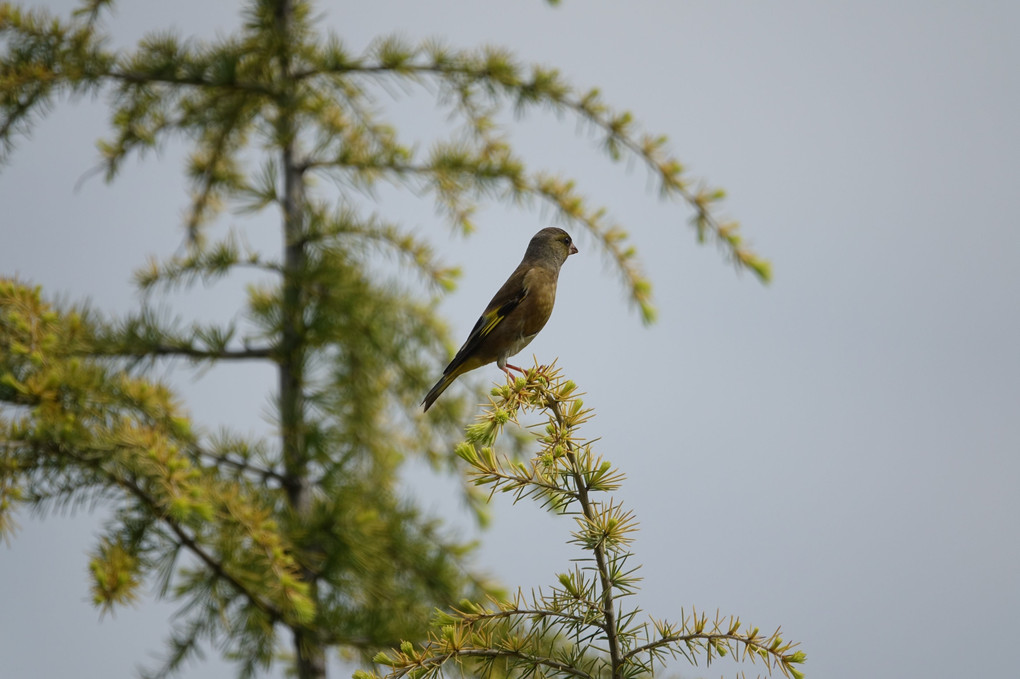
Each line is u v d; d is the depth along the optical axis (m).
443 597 10.98
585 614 6.27
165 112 12.34
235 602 9.65
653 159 12.09
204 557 9.03
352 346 11.94
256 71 11.89
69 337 10.53
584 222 12.16
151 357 11.29
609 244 12.19
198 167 13.26
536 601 6.36
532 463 6.54
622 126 12.09
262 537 8.70
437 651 6.52
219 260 11.67
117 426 9.01
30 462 8.73
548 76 12.10
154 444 8.69
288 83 11.95
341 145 12.49
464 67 12.03
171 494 8.41
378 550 10.45
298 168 12.30
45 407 8.91
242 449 10.95
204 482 9.16
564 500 6.55
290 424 11.16
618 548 6.21
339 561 10.19
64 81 11.72
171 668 10.10
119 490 9.03
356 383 11.98
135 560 8.66
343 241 12.02
